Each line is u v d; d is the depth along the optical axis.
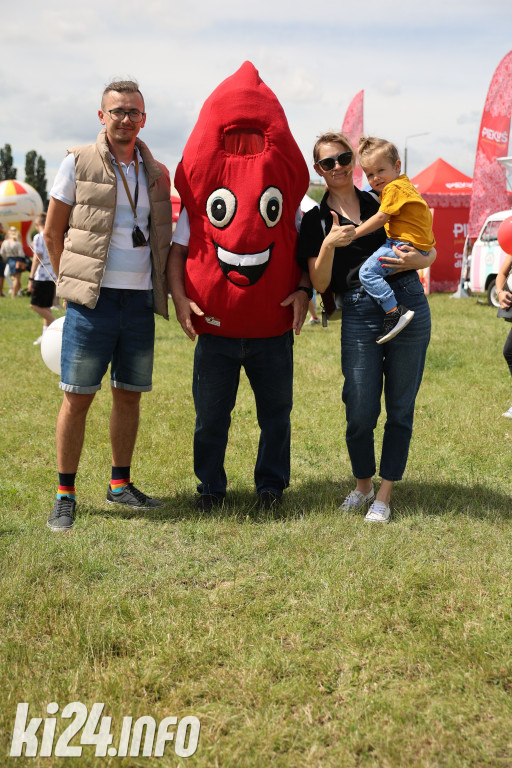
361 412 4.31
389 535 4.08
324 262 4.04
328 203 4.23
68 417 4.31
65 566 3.73
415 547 3.92
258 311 4.15
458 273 21.30
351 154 4.08
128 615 3.24
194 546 4.00
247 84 4.07
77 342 4.21
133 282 4.24
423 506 4.60
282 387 4.47
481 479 5.12
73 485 4.46
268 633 3.12
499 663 2.82
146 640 3.05
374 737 2.46
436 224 20.89
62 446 4.35
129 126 4.02
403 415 4.30
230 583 3.58
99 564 3.73
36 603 3.30
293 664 2.88
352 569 3.65
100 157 4.08
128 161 4.18
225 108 4.01
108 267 4.18
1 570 3.63
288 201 4.14
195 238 4.16
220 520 4.35
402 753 2.38
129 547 4.01
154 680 2.79
